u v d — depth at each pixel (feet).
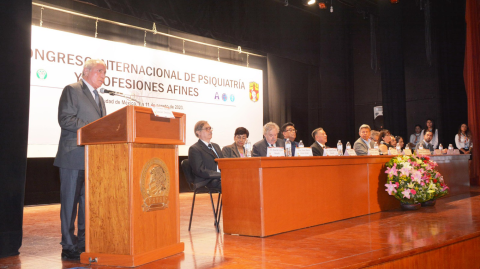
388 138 20.47
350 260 7.56
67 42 19.63
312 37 32.07
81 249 8.85
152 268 7.26
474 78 26.58
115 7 19.77
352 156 13.69
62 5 20.36
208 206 18.45
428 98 31.53
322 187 12.46
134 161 7.48
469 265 10.09
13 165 9.25
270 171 10.85
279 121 31.07
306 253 8.32
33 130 18.39
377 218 13.21
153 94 22.79
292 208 11.37
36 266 7.82
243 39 26.40
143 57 22.50
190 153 12.60
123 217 7.46
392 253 8.06
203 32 23.97
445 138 30.66
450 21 31.48
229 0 25.57
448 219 12.51
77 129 8.27
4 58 9.39
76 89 8.76
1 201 8.90
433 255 8.98
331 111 32.01
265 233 10.48
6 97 9.35
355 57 34.42
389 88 30.71
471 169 26.32
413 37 32.42
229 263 7.58
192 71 24.80
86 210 7.84
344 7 32.86
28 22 9.88
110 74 21.08
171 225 8.39
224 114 26.48
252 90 28.37
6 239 8.77
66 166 8.54
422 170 14.99
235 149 14.53
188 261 7.76
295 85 32.83
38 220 14.87
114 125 7.51
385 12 30.91
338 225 11.98
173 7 22.31
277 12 29.04
